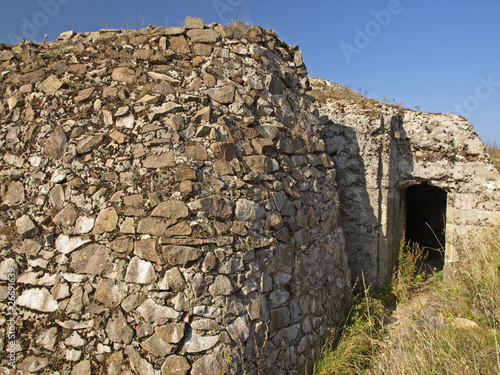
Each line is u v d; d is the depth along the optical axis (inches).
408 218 364.2
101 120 144.5
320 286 169.2
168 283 120.2
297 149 172.4
